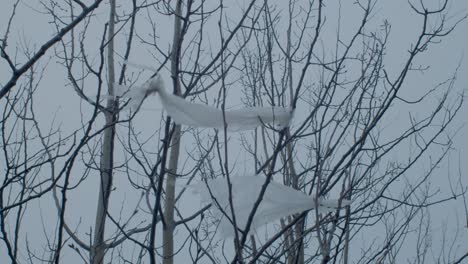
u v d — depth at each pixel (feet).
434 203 17.78
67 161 12.79
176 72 14.32
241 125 13.20
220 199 13.78
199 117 13.05
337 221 13.93
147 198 17.40
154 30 17.42
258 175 14.03
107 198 14.87
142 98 13.15
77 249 15.55
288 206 13.66
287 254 17.08
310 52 13.98
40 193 12.96
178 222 17.84
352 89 17.24
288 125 13.37
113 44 19.36
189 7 14.84
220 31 13.96
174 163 18.20
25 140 14.61
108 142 17.88
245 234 12.28
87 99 13.69
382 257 17.90
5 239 12.84
